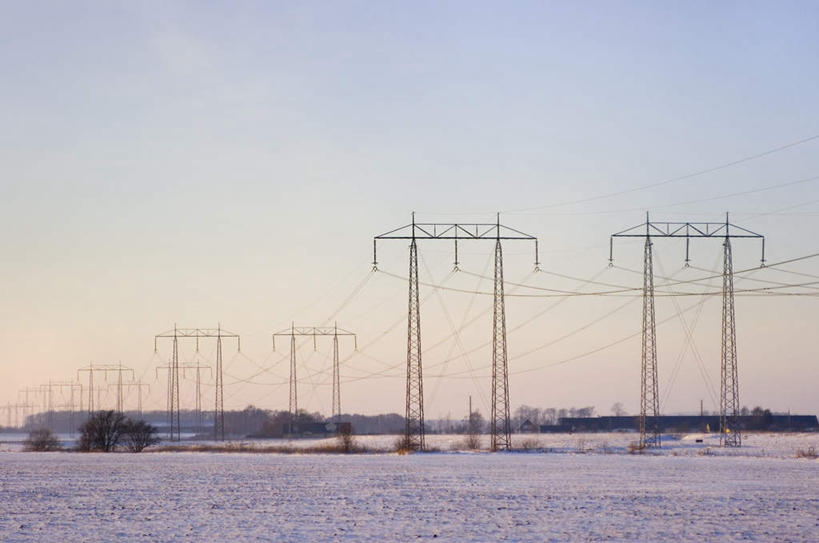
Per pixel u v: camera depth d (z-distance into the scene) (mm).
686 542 33781
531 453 107750
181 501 48875
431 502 47875
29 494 53250
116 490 55938
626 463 84875
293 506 46156
